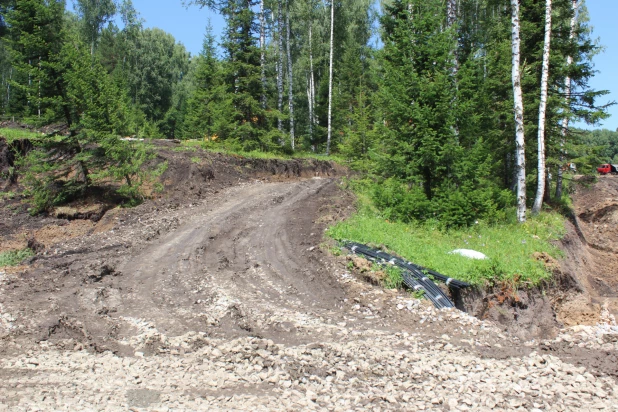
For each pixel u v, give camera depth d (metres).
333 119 40.03
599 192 34.62
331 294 11.03
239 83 29.72
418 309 9.91
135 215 18.09
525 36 21.61
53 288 11.44
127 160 19.56
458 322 9.41
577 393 6.76
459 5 28.12
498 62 21.77
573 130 22.69
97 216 18.20
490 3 21.91
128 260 13.65
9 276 12.23
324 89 42.69
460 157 16.48
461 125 16.97
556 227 18.97
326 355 7.72
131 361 7.50
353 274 11.66
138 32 53.50
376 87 40.94
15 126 26.25
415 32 17.33
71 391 6.35
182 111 49.41
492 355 8.16
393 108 16.41
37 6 18.20
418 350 8.14
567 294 13.79
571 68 21.27
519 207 17.91
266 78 32.78
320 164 30.73
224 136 28.64
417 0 17.38
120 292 11.40
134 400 6.09
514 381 7.09
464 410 6.05
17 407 5.79
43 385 6.57
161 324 9.41
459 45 25.70
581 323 12.91
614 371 7.56
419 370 7.23
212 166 23.70
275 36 39.25
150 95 50.94
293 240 14.75
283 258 13.39
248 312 9.91
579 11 28.23
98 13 48.28
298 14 37.22
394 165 17.09
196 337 8.48
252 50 29.84
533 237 16.20
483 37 26.47
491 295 11.48
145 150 20.34
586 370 7.61
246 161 26.22
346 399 6.23
